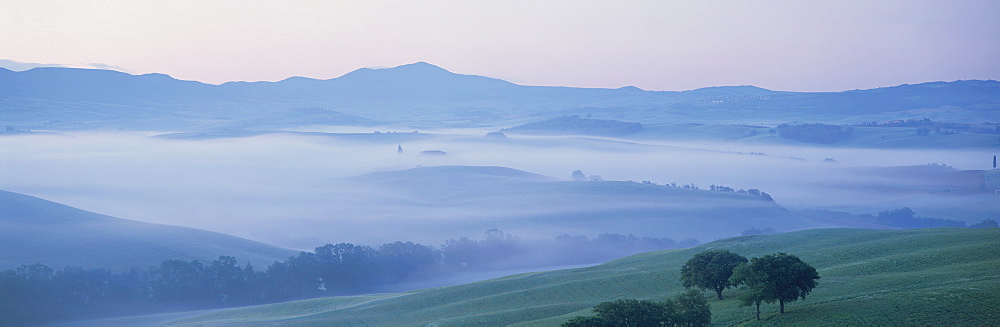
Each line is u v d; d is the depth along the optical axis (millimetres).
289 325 157875
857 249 171375
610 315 103312
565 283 174250
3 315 194375
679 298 110875
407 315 162000
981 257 142375
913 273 134625
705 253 140875
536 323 134750
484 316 147375
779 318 112688
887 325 102375
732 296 136375
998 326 97125
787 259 116188
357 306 177250
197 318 190875
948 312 103812
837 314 109688
